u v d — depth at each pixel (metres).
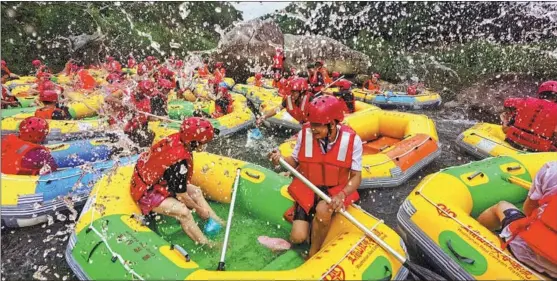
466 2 13.16
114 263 2.60
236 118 6.26
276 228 3.36
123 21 14.33
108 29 13.69
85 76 8.09
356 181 2.78
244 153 5.44
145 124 5.22
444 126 7.12
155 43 14.36
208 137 3.04
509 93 8.98
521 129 4.65
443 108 8.84
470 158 5.20
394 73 12.33
